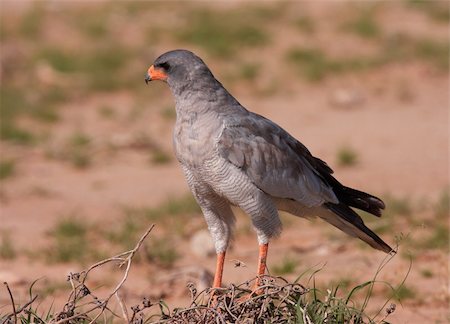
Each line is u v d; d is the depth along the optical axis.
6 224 13.41
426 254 11.60
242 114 8.52
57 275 11.15
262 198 8.52
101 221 13.53
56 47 23.64
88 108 20.47
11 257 11.88
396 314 9.46
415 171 15.89
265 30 24.80
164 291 10.40
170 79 8.47
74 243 12.22
